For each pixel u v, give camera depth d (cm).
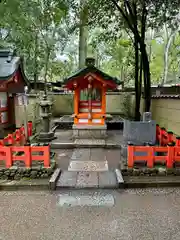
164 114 818
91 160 608
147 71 679
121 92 1420
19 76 752
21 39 1138
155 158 493
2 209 372
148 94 695
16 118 868
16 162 531
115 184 450
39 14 1109
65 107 1427
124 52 1675
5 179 475
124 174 486
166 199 404
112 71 2323
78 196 416
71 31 1156
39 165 503
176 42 1603
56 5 1051
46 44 1318
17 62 691
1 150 488
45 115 785
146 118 567
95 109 825
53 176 470
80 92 820
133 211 364
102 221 337
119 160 606
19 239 299
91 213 359
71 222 335
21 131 708
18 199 407
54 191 438
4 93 736
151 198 407
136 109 737
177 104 700
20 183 452
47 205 385
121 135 889
